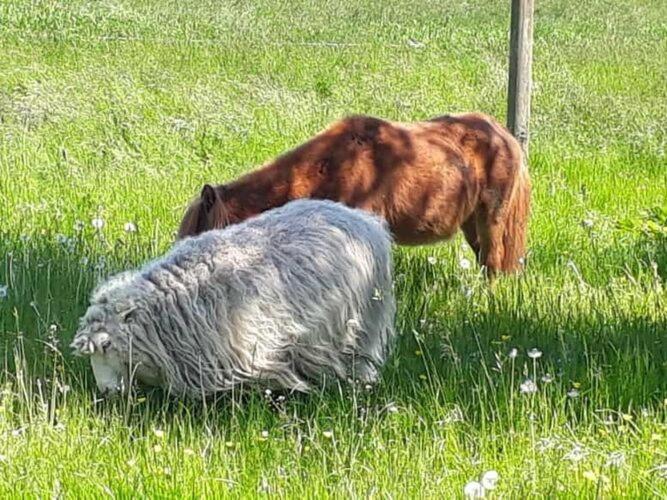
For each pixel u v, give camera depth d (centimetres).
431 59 1805
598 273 926
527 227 973
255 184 862
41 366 762
